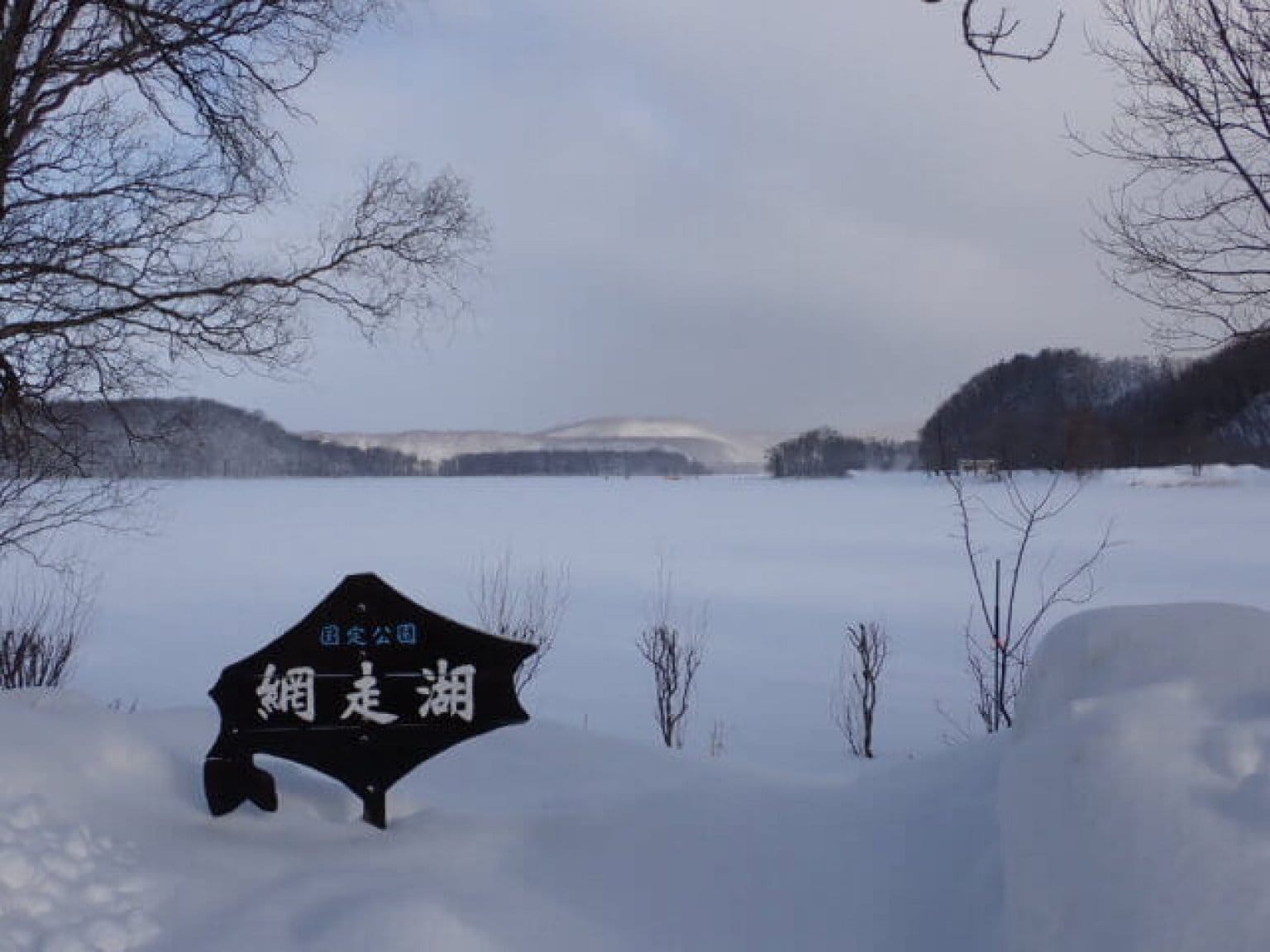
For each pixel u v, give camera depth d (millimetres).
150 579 19984
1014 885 2932
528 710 10125
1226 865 2504
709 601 17828
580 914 3449
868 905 3492
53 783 3701
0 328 6062
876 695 10688
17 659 7691
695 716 10039
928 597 18406
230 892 3416
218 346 6422
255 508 49844
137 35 5742
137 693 10242
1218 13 5508
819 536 32250
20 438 6430
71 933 3002
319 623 4090
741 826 4113
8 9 5801
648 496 69000
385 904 3240
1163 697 3154
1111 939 2537
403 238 6738
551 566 23203
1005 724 8227
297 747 4043
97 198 6230
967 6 3156
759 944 3338
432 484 103188
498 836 3992
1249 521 37250
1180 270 5891
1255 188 5512
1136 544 28438
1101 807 2840
